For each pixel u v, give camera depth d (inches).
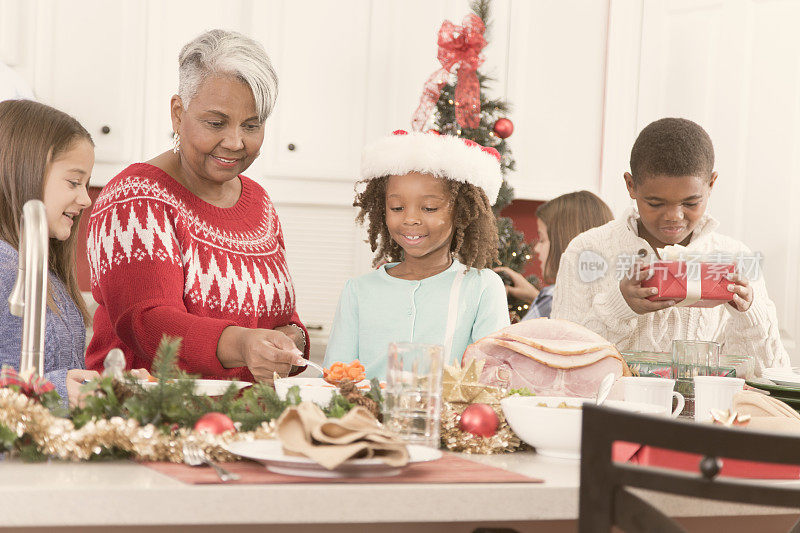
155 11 137.3
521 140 153.1
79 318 69.2
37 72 135.1
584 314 86.4
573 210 126.7
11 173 64.3
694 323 83.0
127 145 136.9
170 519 32.7
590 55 153.6
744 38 135.9
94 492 32.2
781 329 131.3
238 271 72.2
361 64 145.2
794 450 31.5
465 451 45.5
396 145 69.6
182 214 69.7
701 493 32.2
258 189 79.8
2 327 58.2
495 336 55.6
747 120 135.5
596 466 33.3
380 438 36.3
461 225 71.6
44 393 41.3
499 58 151.9
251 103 67.9
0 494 31.4
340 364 52.0
